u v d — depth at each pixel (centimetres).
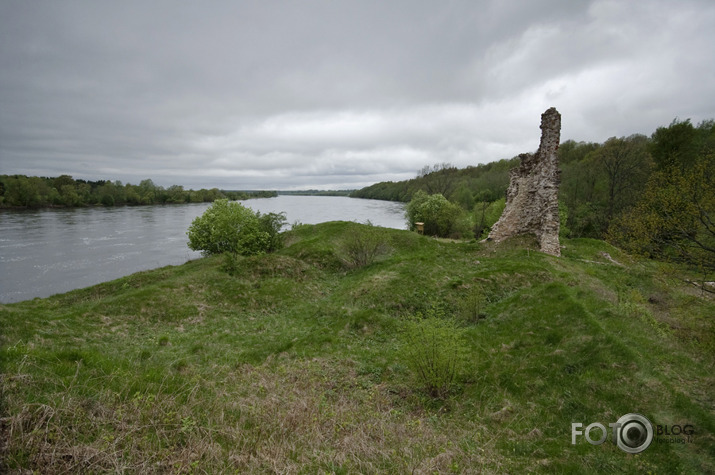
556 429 619
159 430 459
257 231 2536
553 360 809
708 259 1023
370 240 1909
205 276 1515
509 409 686
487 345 953
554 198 2038
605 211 3750
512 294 1317
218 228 2583
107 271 2827
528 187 2184
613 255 2292
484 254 2039
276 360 927
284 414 573
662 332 952
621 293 1327
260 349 988
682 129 3350
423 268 1619
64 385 507
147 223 5691
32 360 567
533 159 2169
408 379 833
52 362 586
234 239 2547
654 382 681
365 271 1755
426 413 695
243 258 1845
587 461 537
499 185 5872
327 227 2820
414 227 4378
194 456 421
